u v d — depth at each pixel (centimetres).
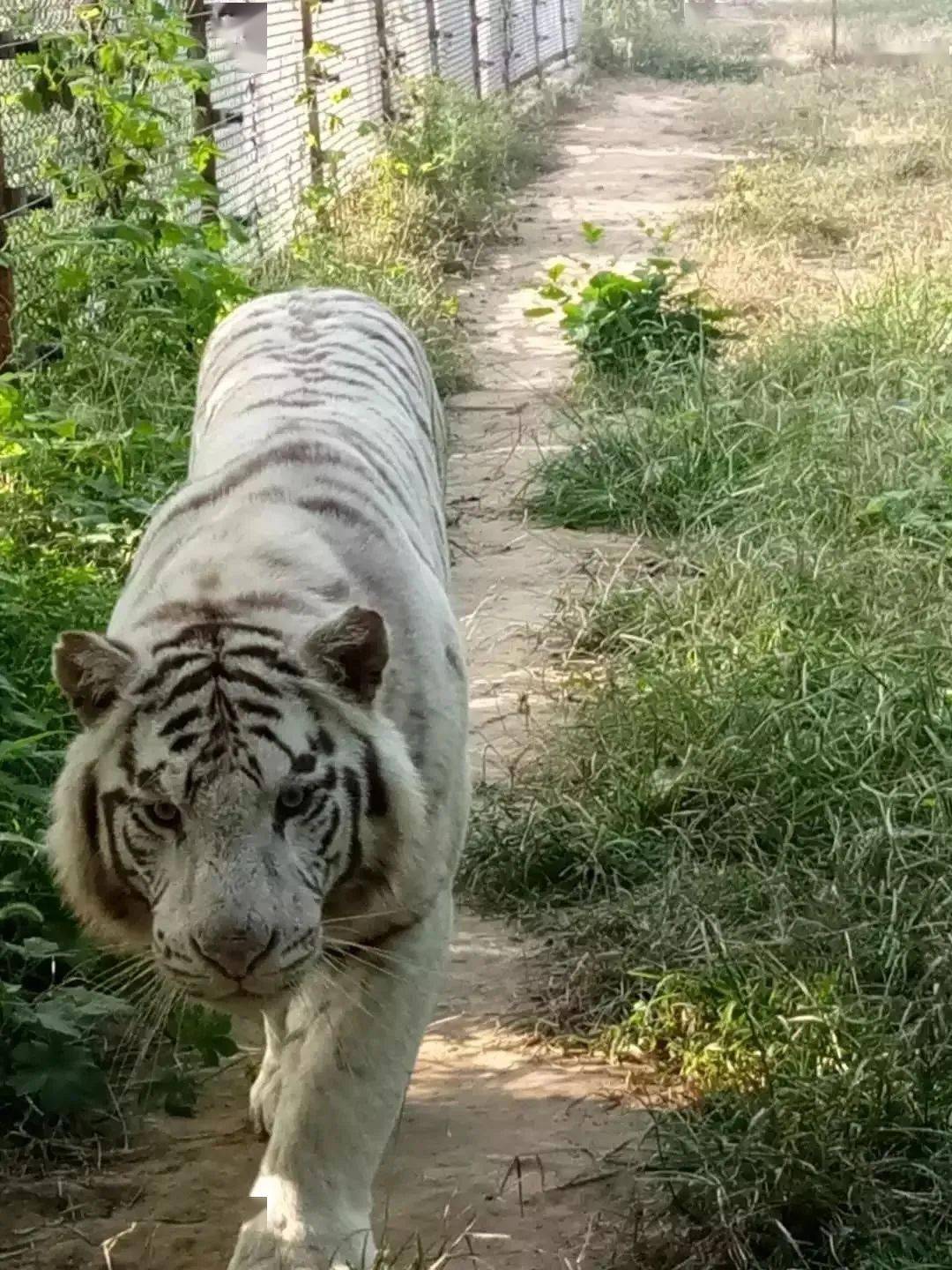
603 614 443
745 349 663
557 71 1692
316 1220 245
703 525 508
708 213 979
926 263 756
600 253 928
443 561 309
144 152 645
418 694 256
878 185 1025
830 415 554
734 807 350
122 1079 291
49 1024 278
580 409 628
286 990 230
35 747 344
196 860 230
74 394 543
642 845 350
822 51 1833
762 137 1316
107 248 599
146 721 236
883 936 306
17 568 408
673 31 2009
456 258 893
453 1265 255
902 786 349
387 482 288
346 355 333
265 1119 277
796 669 390
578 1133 281
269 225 813
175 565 257
